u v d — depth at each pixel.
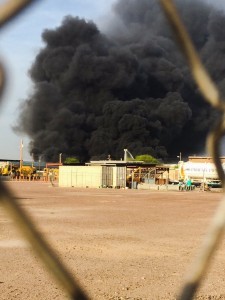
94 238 14.97
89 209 28.70
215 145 1.32
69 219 21.75
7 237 14.42
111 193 55.62
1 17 0.94
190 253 12.07
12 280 8.63
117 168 78.25
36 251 1.06
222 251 11.68
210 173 73.94
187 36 1.20
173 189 72.62
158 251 12.46
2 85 0.92
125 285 8.34
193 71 1.23
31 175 121.75
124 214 25.31
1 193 0.95
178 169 83.31
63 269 1.14
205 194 56.41
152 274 9.41
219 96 1.25
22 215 0.98
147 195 51.97
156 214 25.61
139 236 15.68
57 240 14.36
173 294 7.66
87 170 78.81
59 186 79.94
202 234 16.39
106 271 9.69
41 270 9.57
